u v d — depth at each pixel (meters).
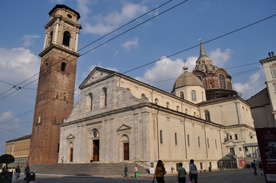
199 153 42.34
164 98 48.53
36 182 21.77
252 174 26.67
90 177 27.12
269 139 12.18
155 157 32.41
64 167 36.88
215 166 46.22
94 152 40.50
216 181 19.81
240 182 18.31
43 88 54.41
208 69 73.06
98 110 41.53
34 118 54.62
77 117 45.94
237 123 51.84
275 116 50.66
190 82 61.59
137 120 34.03
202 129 45.69
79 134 43.62
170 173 33.00
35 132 52.41
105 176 27.30
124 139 35.34
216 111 55.44
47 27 61.44
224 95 66.69
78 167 34.09
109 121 38.34
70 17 61.34
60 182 21.45
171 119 37.91
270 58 53.03
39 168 42.59
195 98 60.56
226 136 52.56
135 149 33.16
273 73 52.66
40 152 48.47
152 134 33.12
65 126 48.16
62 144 47.34
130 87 41.72
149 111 33.78
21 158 79.94
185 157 38.38
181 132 39.41
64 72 55.88
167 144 35.38
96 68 44.78
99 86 42.97
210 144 46.84
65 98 54.50
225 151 49.75
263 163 12.05
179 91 61.91
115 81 39.59
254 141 54.38
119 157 34.97
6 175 18.95
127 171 28.17
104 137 38.19
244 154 47.91
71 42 59.03
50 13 62.16
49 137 49.69
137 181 21.22
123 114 36.44
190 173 13.67
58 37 56.66
